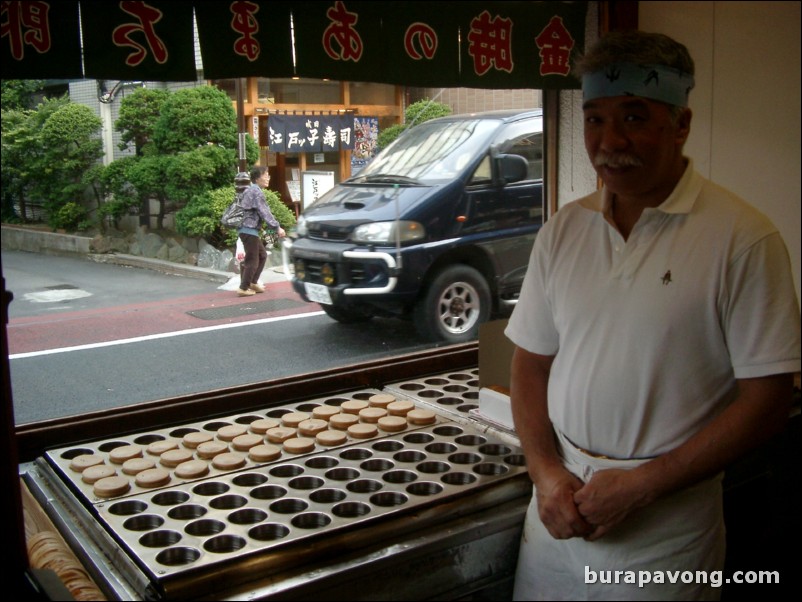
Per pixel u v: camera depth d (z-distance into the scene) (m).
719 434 1.52
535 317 1.84
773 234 1.52
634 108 1.53
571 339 1.70
